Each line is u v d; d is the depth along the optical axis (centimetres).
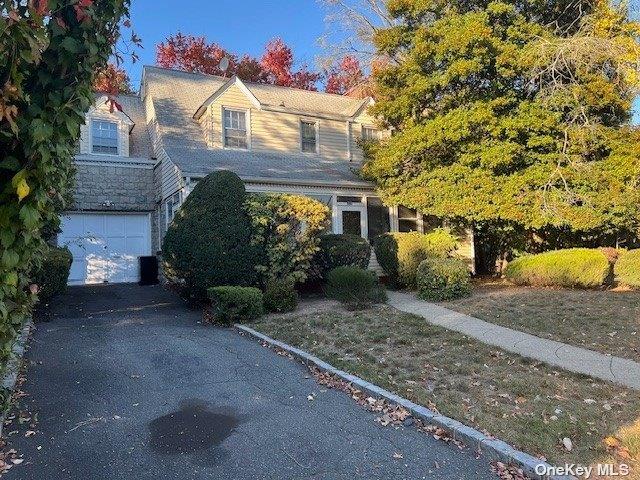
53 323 820
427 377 525
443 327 736
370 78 1761
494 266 1538
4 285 273
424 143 1209
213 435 397
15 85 223
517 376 523
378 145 1396
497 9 1184
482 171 1180
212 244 920
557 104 1163
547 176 1150
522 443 367
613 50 1111
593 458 345
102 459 354
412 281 1169
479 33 1126
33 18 221
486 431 388
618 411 427
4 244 255
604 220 1138
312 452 366
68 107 262
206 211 938
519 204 1156
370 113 1409
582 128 1160
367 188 1386
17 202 254
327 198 1323
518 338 673
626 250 1183
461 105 1235
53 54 255
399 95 1334
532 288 1070
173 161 1191
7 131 242
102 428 409
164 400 476
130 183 1434
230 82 1415
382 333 707
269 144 1473
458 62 1153
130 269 1426
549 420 409
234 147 1416
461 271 969
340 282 911
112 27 293
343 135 1623
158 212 1421
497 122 1166
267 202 970
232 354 641
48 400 471
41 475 330
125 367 579
